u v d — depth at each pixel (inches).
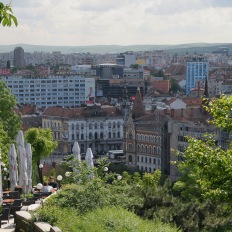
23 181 3100.4
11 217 2331.4
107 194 2030.0
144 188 2162.9
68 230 1683.1
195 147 1849.2
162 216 1941.4
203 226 1951.3
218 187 1768.0
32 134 4650.6
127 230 1689.2
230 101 1862.7
